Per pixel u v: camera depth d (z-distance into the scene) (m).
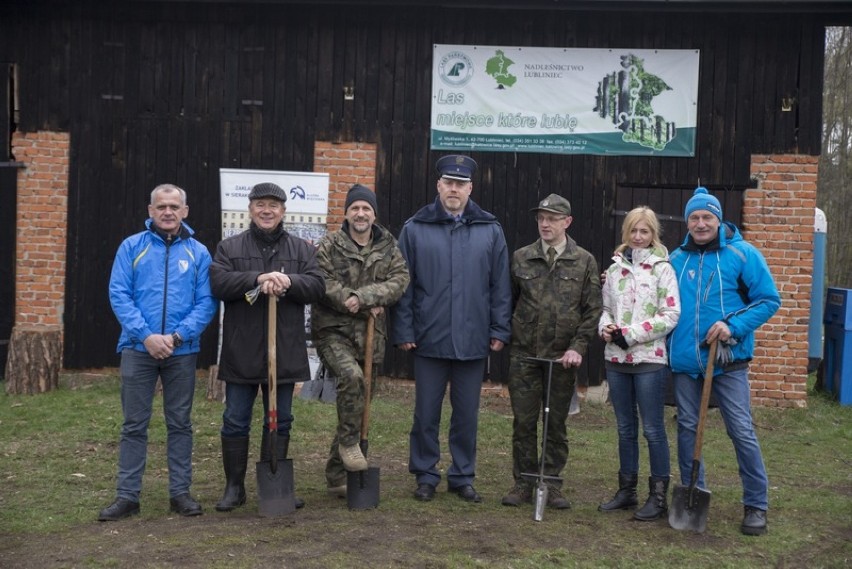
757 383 9.60
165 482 6.16
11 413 8.16
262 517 5.30
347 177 9.77
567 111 9.63
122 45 9.80
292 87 9.77
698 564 4.76
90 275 9.88
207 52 9.80
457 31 9.65
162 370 5.37
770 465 7.31
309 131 9.77
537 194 9.67
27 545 4.84
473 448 5.90
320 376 8.45
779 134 9.52
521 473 5.81
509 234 9.70
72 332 9.89
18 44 9.84
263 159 9.80
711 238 5.34
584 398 9.65
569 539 5.07
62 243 9.89
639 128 9.59
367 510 5.48
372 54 9.71
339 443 5.45
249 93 9.79
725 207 9.62
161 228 5.34
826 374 10.60
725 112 9.55
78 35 9.80
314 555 4.66
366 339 5.56
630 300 5.51
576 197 9.66
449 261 5.74
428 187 9.73
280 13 9.73
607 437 8.03
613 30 9.56
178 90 9.81
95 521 5.25
